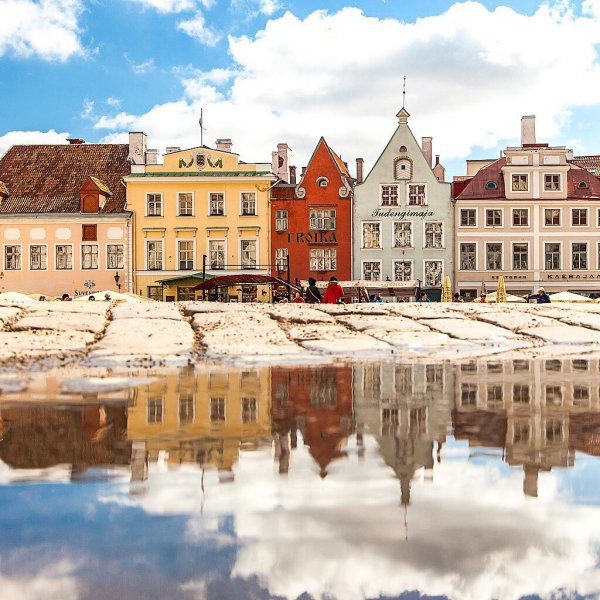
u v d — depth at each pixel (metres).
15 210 52.75
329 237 52.56
